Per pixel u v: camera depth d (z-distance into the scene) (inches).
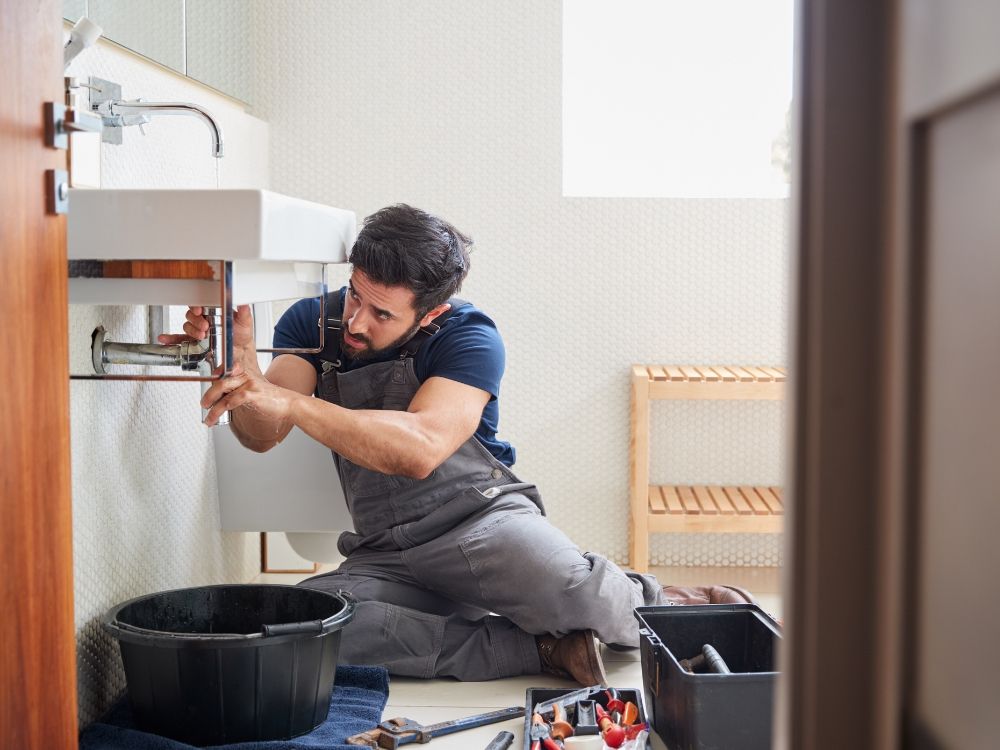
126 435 83.6
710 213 137.0
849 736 22.1
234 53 125.6
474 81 136.1
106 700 79.7
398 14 135.6
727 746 63.1
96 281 65.5
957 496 19.5
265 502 106.6
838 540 21.8
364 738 71.1
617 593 86.6
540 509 95.3
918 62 19.7
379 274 81.8
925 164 19.9
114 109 77.5
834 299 21.3
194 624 80.6
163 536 92.1
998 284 18.2
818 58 21.1
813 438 21.8
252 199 62.1
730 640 77.2
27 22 50.5
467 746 71.4
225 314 64.2
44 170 52.7
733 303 137.9
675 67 148.0
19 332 50.1
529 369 139.3
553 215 137.3
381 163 137.3
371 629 85.5
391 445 80.6
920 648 20.6
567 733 70.4
